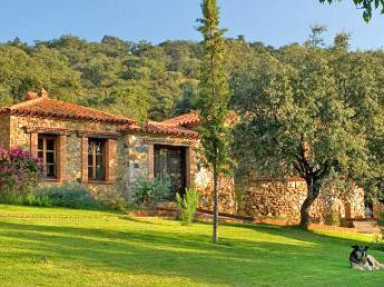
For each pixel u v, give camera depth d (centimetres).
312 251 1809
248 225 2403
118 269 1131
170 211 2338
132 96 5856
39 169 2370
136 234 1723
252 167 2567
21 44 7888
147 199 2542
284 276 1199
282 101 2364
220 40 1806
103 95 5966
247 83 2514
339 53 2566
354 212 3136
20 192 2289
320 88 2369
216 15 1806
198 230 1992
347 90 2480
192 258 1374
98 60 8588
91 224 1838
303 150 2492
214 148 1805
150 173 2683
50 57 7112
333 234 2516
